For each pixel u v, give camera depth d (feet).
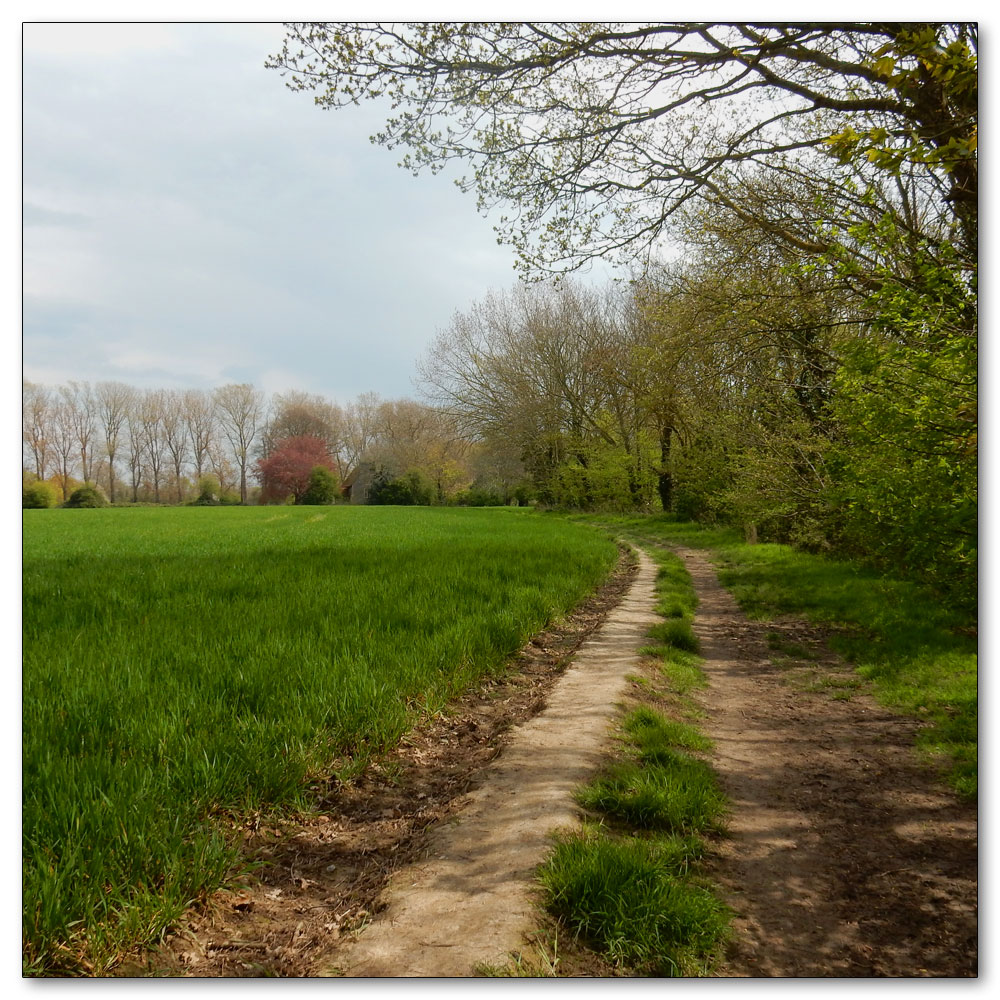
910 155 20.06
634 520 123.03
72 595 33.73
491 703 23.57
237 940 10.66
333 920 11.26
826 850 14.06
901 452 28.89
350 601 31.65
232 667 20.27
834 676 26.84
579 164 36.24
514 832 13.37
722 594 47.44
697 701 24.09
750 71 33.22
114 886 10.44
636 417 128.57
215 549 64.39
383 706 19.13
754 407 59.82
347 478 317.01
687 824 14.67
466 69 32.14
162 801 13.03
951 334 26.91
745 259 43.29
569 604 39.19
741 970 10.32
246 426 293.02
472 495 253.65
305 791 15.51
